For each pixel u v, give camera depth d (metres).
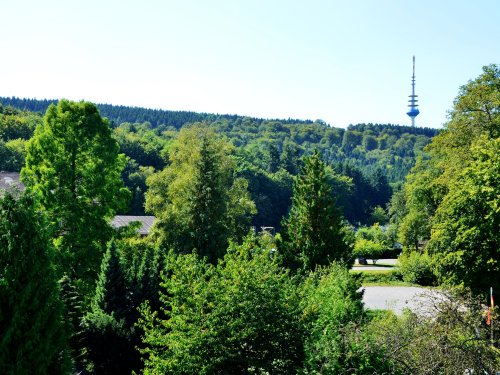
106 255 20.81
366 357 10.34
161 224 32.44
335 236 22.83
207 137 34.69
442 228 23.31
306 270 22.27
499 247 20.64
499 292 20.73
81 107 24.50
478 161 22.45
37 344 9.80
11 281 9.56
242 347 13.12
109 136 25.28
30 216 10.06
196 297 12.83
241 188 39.12
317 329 12.87
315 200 22.86
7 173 48.94
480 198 21.09
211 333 12.37
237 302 13.09
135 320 19.94
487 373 10.33
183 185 34.03
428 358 10.38
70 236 23.09
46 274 10.16
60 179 23.17
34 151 23.44
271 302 13.39
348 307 13.29
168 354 12.84
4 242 9.66
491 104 28.81
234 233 34.94
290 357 13.21
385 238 72.81
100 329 18.52
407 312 14.68
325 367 10.67
